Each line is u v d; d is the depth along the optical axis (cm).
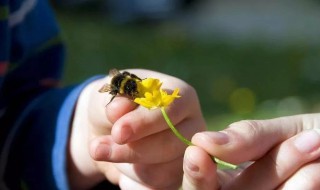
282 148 42
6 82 64
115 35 244
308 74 187
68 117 58
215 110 146
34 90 66
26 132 61
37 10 67
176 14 299
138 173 49
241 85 176
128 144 45
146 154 45
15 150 61
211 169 41
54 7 307
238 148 41
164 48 226
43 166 58
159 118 44
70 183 58
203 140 41
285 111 145
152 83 43
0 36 62
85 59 194
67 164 58
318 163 42
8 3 63
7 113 64
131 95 44
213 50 226
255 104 152
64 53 69
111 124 47
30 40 66
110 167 55
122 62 201
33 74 66
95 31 246
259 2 299
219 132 42
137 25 291
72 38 221
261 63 204
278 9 289
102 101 48
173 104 44
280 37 251
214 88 172
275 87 174
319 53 215
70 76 175
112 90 44
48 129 59
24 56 65
